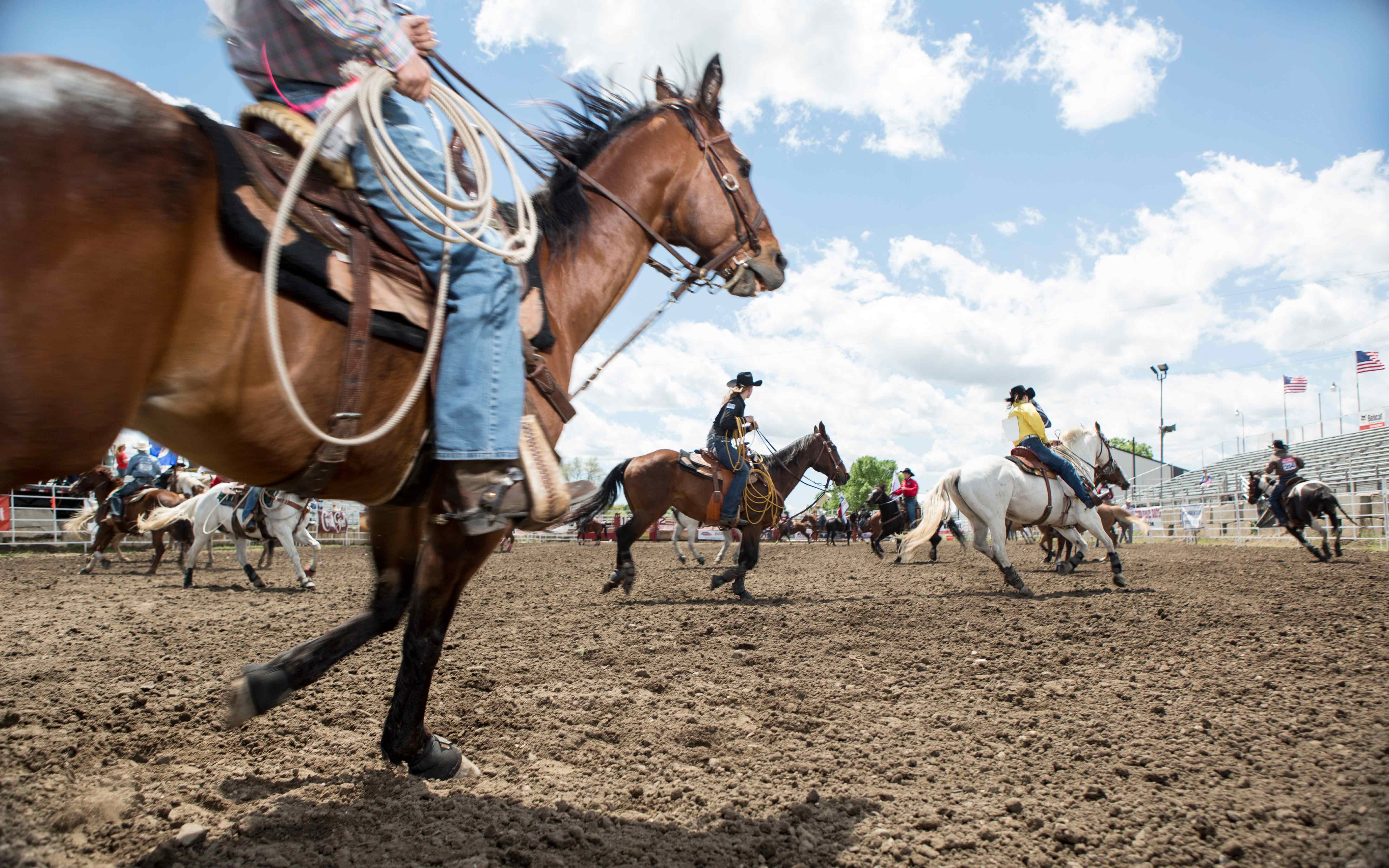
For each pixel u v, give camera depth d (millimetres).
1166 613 7422
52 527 20922
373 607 2938
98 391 1560
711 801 2893
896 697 4500
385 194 2203
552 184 3111
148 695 4254
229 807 2705
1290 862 2383
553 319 2887
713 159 3525
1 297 1417
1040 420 10852
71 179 1510
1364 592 9148
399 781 2920
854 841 2561
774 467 11172
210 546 16031
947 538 28531
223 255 1781
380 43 2086
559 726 3867
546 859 2322
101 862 2258
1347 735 3566
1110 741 3576
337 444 2021
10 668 5012
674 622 7629
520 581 13164
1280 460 16719
